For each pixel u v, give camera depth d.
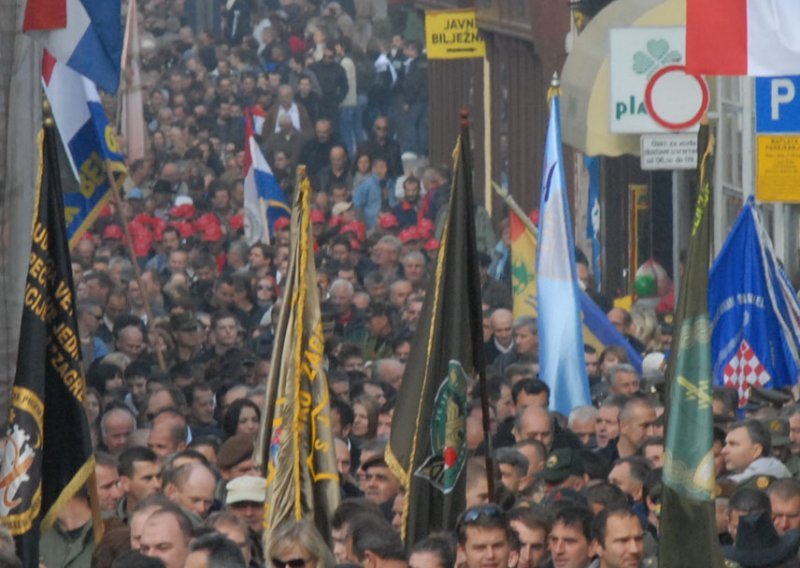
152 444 38.28
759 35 40.25
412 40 117.56
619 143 67.12
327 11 132.62
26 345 31.73
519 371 46.69
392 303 61.22
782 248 60.97
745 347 43.59
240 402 40.66
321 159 101.06
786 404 41.81
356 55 118.62
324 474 32.44
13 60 43.66
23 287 43.44
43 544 33.12
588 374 49.72
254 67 123.56
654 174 75.44
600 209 78.00
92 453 31.94
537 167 90.69
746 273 43.53
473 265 32.00
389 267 68.50
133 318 54.97
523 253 55.59
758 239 43.47
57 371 31.91
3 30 43.59
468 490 32.78
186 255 70.69
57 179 32.03
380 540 29.42
